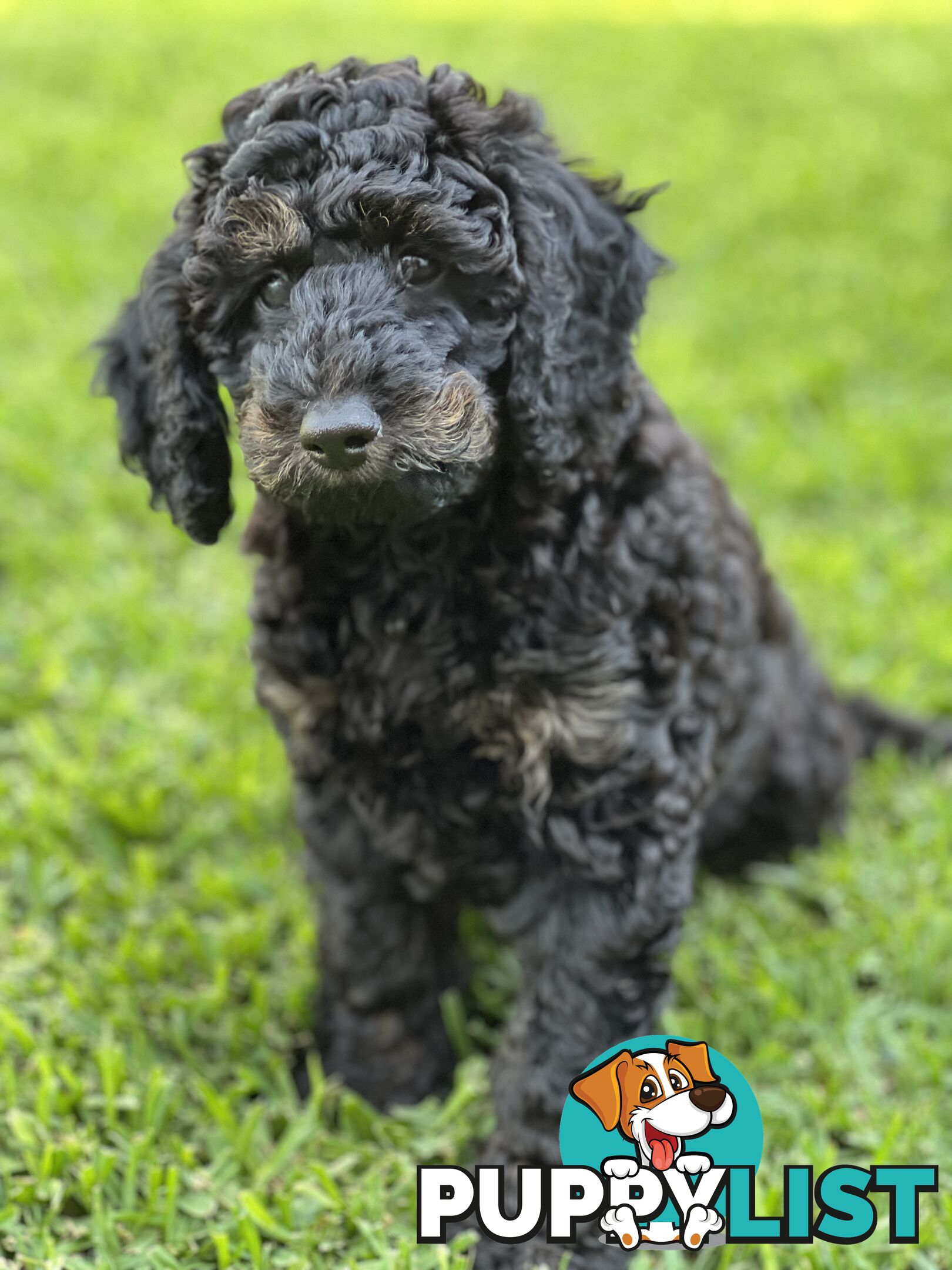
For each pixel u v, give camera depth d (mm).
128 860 941
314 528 751
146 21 2963
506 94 752
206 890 912
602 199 774
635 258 774
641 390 792
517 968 896
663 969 777
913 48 2730
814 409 1480
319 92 729
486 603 741
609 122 2285
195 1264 741
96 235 1789
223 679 1047
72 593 1111
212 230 724
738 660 841
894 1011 856
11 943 877
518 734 747
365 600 752
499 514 740
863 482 1313
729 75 2572
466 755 756
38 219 1843
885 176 2051
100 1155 764
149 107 2344
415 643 746
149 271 766
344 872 811
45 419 1337
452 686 745
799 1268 744
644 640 757
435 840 775
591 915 763
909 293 1676
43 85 2445
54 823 940
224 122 771
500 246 711
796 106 2379
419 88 734
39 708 1028
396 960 828
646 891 759
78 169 2031
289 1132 793
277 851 939
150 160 2084
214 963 881
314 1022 852
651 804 756
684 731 776
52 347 1504
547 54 2721
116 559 1176
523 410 724
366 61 770
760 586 891
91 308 1599
